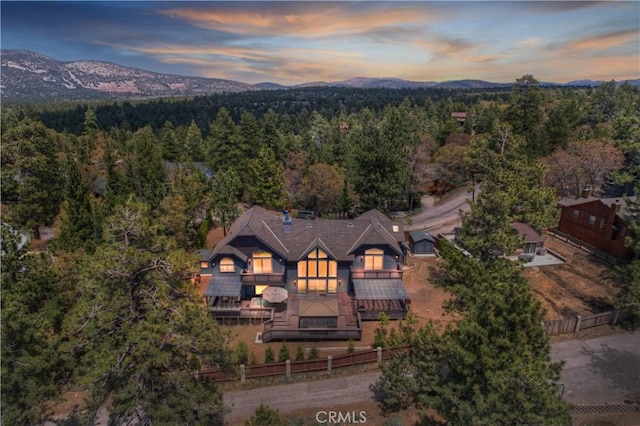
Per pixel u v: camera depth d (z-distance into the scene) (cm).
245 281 3625
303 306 3294
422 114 13000
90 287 1720
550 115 7406
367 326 3403
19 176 5306
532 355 1552
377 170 5716
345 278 3766
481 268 2756
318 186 5847
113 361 1603
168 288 1853
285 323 3344
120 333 1753
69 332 1703
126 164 6031
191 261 1980
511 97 8219
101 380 1655
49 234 5566
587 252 4591
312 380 2736
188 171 5809
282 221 3950
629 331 3127
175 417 1709
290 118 18000
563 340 3034
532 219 3734
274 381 2725
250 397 2581
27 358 1680
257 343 3172
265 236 3694
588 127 8500
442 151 7369
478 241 3102
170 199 4650
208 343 1766
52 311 2348
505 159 4428
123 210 1878
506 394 1516
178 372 1753
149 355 1645
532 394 1467
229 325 3438
